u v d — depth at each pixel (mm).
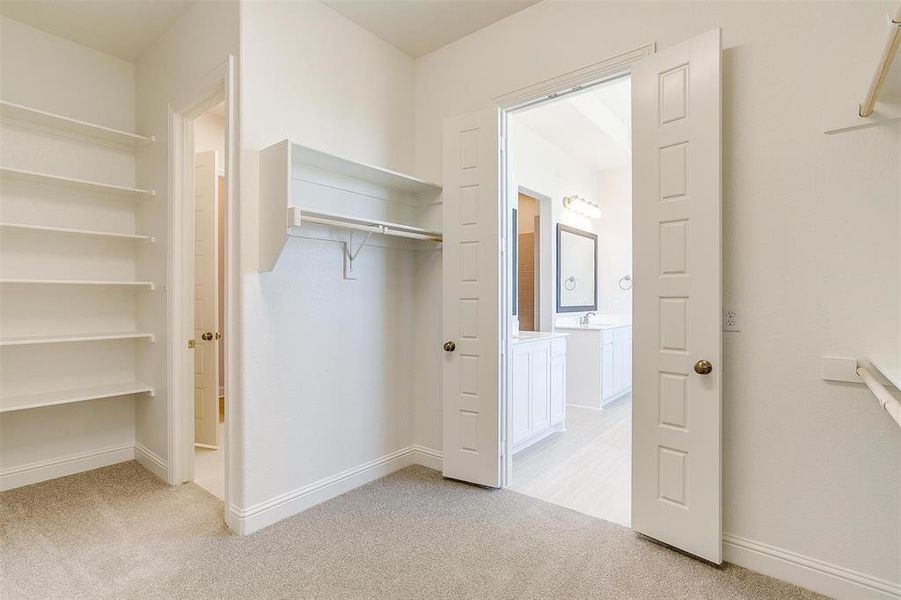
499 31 2826
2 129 2709
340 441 2752
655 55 2160
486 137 2809
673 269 2105
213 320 3520
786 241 1905
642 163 2205
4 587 1825
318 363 2621
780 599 1794
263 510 2328
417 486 2861
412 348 3254
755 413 1982
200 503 2590
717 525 1976
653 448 2186
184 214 2859
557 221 5191
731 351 2037
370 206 2922
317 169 2611
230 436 2314
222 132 4270
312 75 2590
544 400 3830
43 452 2904
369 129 2934
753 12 1970
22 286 2797
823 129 1815
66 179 2705
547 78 2619
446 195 2961
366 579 1906
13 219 2754
